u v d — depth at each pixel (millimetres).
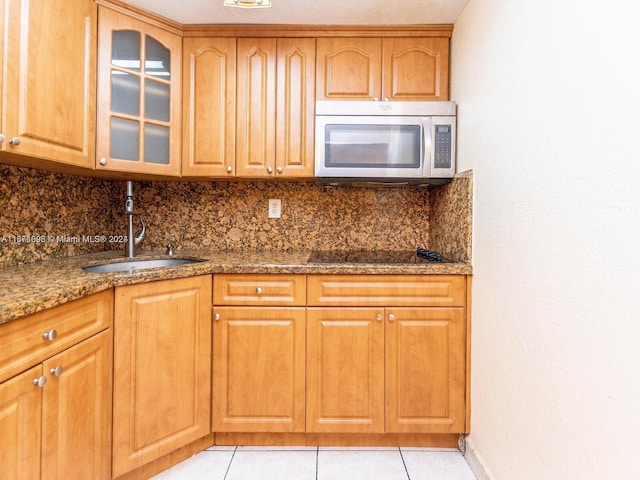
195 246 2131
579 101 883
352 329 1591
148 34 1684
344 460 1561
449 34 1805
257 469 1501
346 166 1786
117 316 1317
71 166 1470
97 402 1236
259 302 1593
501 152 1290
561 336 953
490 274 1380
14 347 894
